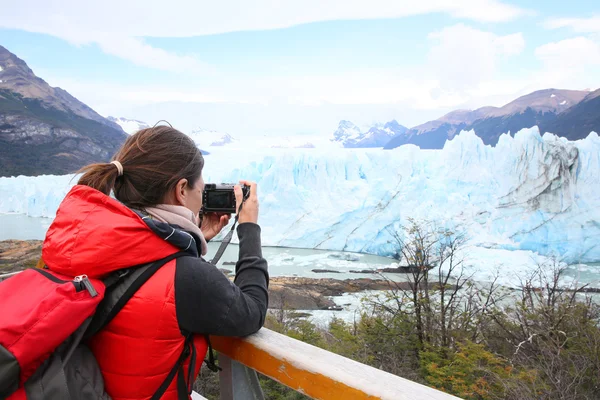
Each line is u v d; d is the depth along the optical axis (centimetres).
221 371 109
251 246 104
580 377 526
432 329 914
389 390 73
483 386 519
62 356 76
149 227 80
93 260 76
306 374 85
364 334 895
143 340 79
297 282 2178
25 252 2514
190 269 82
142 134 97
